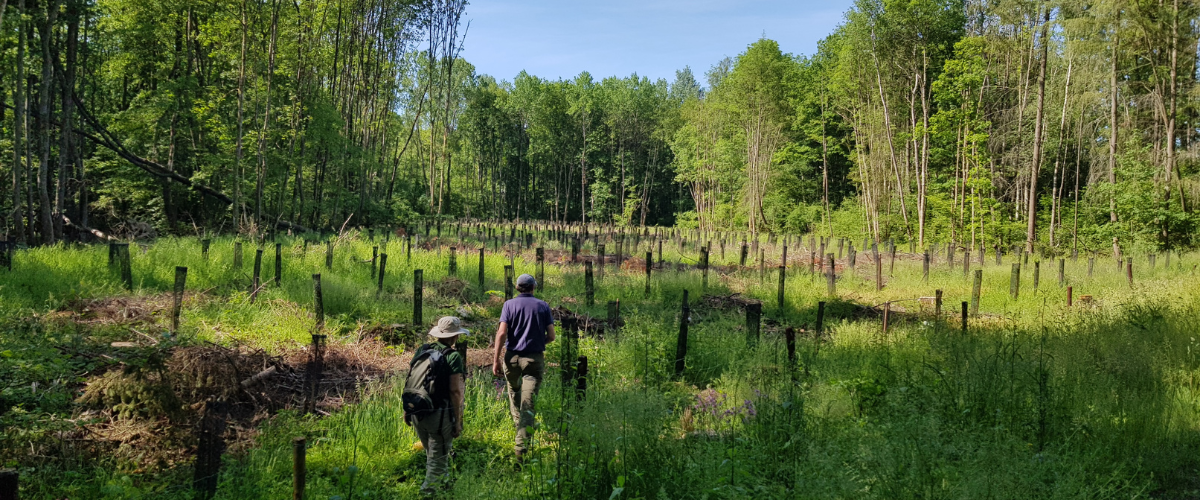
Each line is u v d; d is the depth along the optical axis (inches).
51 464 211.3
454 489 202.1
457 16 1519.4
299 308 440.1
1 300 379.2
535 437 231.6
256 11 1040.8
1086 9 1106.1
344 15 1325.0
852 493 171.5
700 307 577.0
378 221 1435.8
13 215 810.2
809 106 2028.8
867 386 285.7
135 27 1016.2
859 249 1348.4
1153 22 1057.5
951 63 1347.2
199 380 269.4
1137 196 1053.2
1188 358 320.5
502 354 257.9
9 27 749.9
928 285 727.7
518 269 714.8
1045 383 249.9
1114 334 380.2
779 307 576.7
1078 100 1219.2
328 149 1262.3
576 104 2869.1
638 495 182.1
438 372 212.7
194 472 214.1
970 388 265.7
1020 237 1363.2
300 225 1181.7
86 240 875.4
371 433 252.4
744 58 1956.2
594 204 2955.2
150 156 1121.4
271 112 1149.1
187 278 518.9
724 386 331.9
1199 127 1159.0
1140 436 226.2
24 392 248.1
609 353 373.4
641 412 208.8
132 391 247.9
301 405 289.6
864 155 1722.4
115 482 202.4
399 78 1664.6
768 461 202.4
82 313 391.9
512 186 3270.2
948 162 1674.5
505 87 3152.1
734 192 2367.1
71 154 988.6
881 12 1509.6
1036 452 212.7
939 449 191.2
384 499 205.5
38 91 877.2
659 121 3061.0
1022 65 1414.9
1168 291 543.5
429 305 511.5
